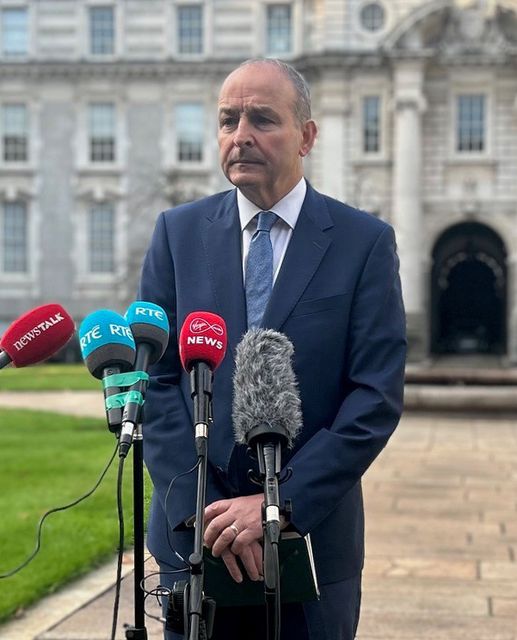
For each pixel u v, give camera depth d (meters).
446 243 51.00
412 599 7.08
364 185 45.94
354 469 3.43
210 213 3.92
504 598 7.10
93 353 3.30
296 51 47.25
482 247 51.97
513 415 18.17
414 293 45.22
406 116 44.94
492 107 45.56
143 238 47.97
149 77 47.81
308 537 3.40
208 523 3.36
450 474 12.47
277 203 3.77
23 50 48.34
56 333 3.58
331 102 45.94
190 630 2.93
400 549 8.56
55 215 48.47
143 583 3.42
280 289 3.66
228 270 3.74
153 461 3.58
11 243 48.84
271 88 3.64
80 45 47.97
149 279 3.90
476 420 18.09
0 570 7.60
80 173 48.25
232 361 3.63
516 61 44.88
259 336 3.35
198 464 3.21
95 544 8.34
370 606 6.91
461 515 9.98
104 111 48.28
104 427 17.84
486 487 11.55
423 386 19.80
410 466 13.08
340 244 3.73
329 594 3.60
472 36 45.03
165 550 3.61
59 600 7.06
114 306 48.09
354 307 3.66
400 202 45.00
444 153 45.91
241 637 3.60
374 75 45.72
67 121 48.25
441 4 44.34
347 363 3.66
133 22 47.97
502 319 53.28
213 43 47.69
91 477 12.04
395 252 3.80
